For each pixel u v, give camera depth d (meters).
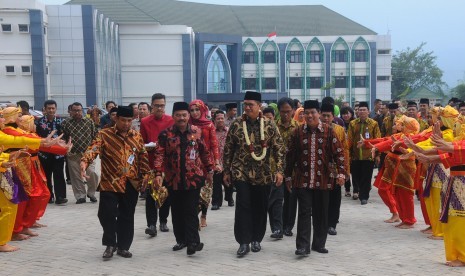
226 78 62.81
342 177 7.06
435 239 8.05
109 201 6.91
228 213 10.37
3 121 7.76
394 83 87.69
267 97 60.22
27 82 42.66
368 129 11.35
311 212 7.20
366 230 8.73
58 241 8.10
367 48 64.75
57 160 11.39
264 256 7.10
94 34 44.81
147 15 55.56
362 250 7.40
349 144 11.56
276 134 7.17
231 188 11.19
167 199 8.47
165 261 6.89
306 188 7.04
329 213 8.35
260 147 7.10
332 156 7.12
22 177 8.21
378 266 6.57
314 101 7.04
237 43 62.44
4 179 7.35
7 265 6.79
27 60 42.50
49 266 6.72
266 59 65.12
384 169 9.28
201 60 58.91
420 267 6.53
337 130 8.80
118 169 6.87
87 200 12.02
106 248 7.06
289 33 68.00
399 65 86.50
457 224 6.52
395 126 9.05
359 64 65.06
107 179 6.89
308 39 65.00
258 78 65.12
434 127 6.54
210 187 8.85
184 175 7.00
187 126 7.15
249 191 7.16
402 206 8.89
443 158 6.52
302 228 7.04
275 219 8.14
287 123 8.71
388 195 9.26
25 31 42.25
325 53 64.88
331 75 65.19
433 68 87.06
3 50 42.25
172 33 54.69
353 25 70.94
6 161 7.25
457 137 7.06
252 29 68.00
